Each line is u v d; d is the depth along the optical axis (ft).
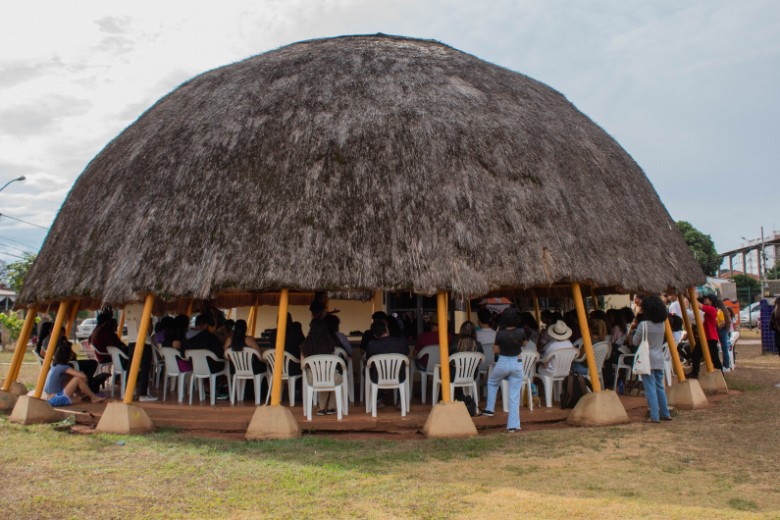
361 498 19.26
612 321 42.09
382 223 30.22
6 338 109.29
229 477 21.67
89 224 36.19
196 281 29.78
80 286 33.35
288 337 33.86
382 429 29.53
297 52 40.73
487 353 35.86
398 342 31.09
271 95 35.88
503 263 30.32
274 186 31.53
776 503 18.56
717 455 24.68
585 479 21.35
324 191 31.04
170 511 18.19
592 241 33.37
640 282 34.19
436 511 17.99
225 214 31.27
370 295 64.03
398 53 39.70
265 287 29.09
